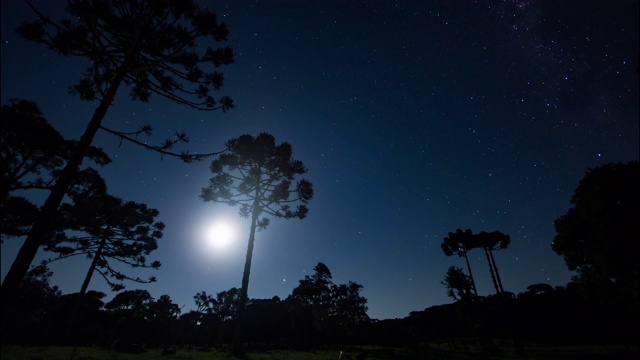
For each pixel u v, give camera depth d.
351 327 55.59
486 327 35.25
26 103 22.55
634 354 25.72
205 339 61.31
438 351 26.70
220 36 10.43
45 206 7.74
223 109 11.27
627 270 19.55
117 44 9.83
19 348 20.11
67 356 17.16
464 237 39.88
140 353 21.56
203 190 22.66
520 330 45.22
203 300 66.06
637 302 20.12
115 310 53.78
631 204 19.30
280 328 58.72
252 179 22.98
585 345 37.38
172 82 11.16
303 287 57.78
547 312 47.44
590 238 21.47
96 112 8.98
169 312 60.25
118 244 28.36
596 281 22.19
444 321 52.94
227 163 22.78
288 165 23.22
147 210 31.39
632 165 20.80
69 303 38.88
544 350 33.66
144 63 10.02
